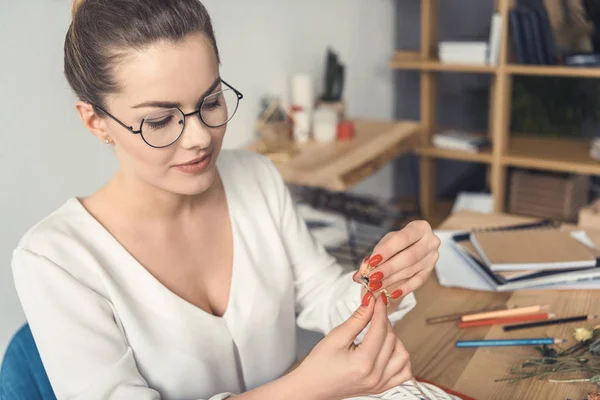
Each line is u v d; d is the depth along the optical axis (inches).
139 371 39.2
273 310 45.1
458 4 144.7
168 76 32.6
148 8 32.4
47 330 36.0
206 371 41.4
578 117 131.8
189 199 41.9
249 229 45.2
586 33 112.3
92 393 35.1
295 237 49.9
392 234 39.3
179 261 41.8
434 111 133.4
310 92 103.2
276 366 46.1
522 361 40.1
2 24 62.5
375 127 110.0
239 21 95.3
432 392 36.5
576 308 46.3
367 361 29.3
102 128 36.8
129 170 38.6
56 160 69.7
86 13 33.7
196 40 33.2
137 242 40.4
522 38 113.9
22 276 37.0
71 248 38.3
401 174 152.3
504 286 48.8
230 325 43.0
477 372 39.4
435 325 45.3
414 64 125.7
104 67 33.1
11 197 65.5
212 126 35.2
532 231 54.7
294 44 109.3
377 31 137.3
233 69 95.3
